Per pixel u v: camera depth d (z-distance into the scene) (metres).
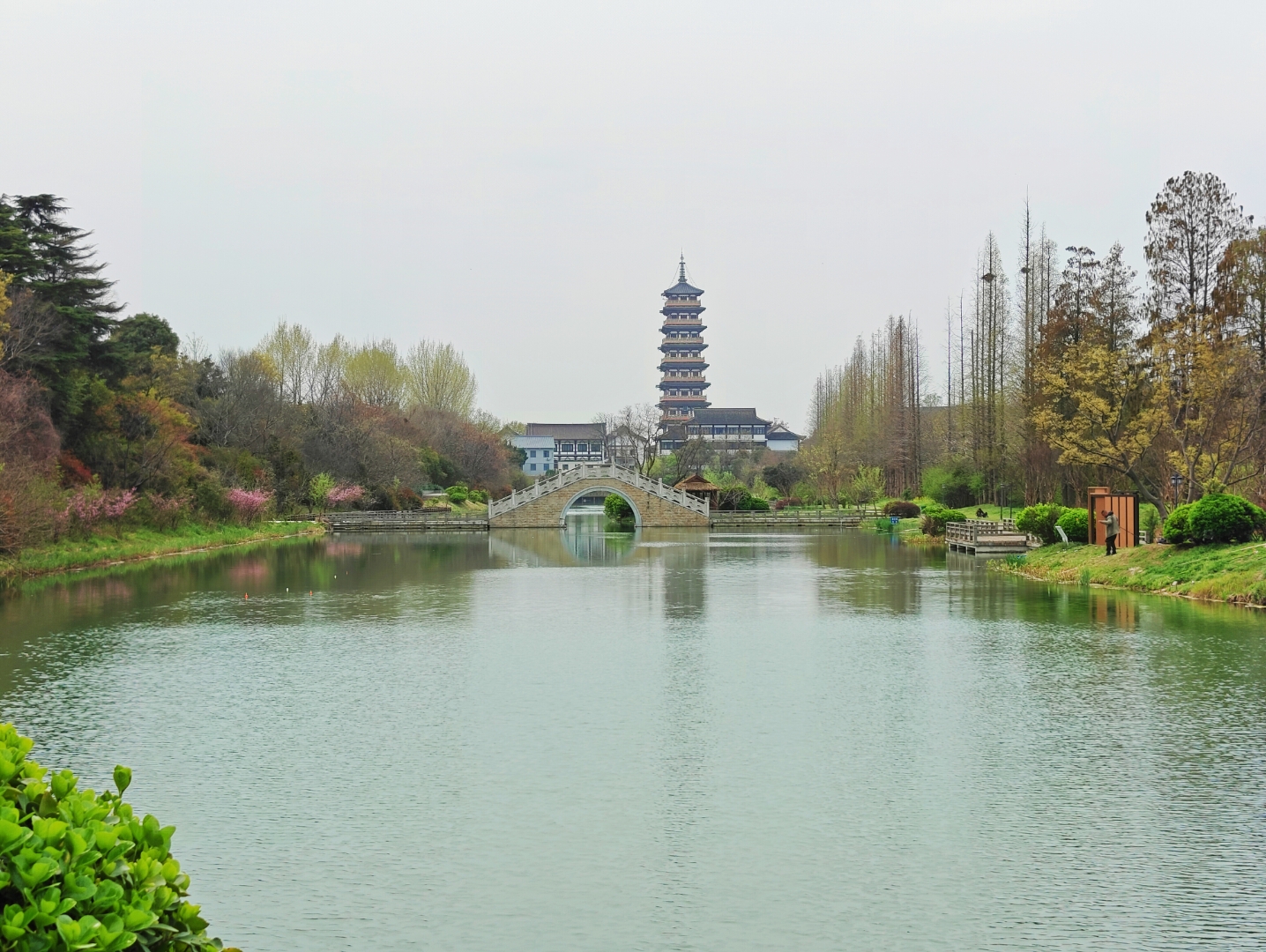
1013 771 17.23
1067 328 67.44
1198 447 46.03
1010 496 88.31
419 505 110.56
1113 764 17.55
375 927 12.14
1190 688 22.80
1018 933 11.91
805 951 11.57
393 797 16.20
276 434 98.31
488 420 177.12
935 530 76.88
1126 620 32.16
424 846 14.35
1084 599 37.81
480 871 13.59
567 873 13.55
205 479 73.81
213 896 12.92
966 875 13.36
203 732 19.72
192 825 15.06
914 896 12.80
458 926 12.18
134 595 40.94
